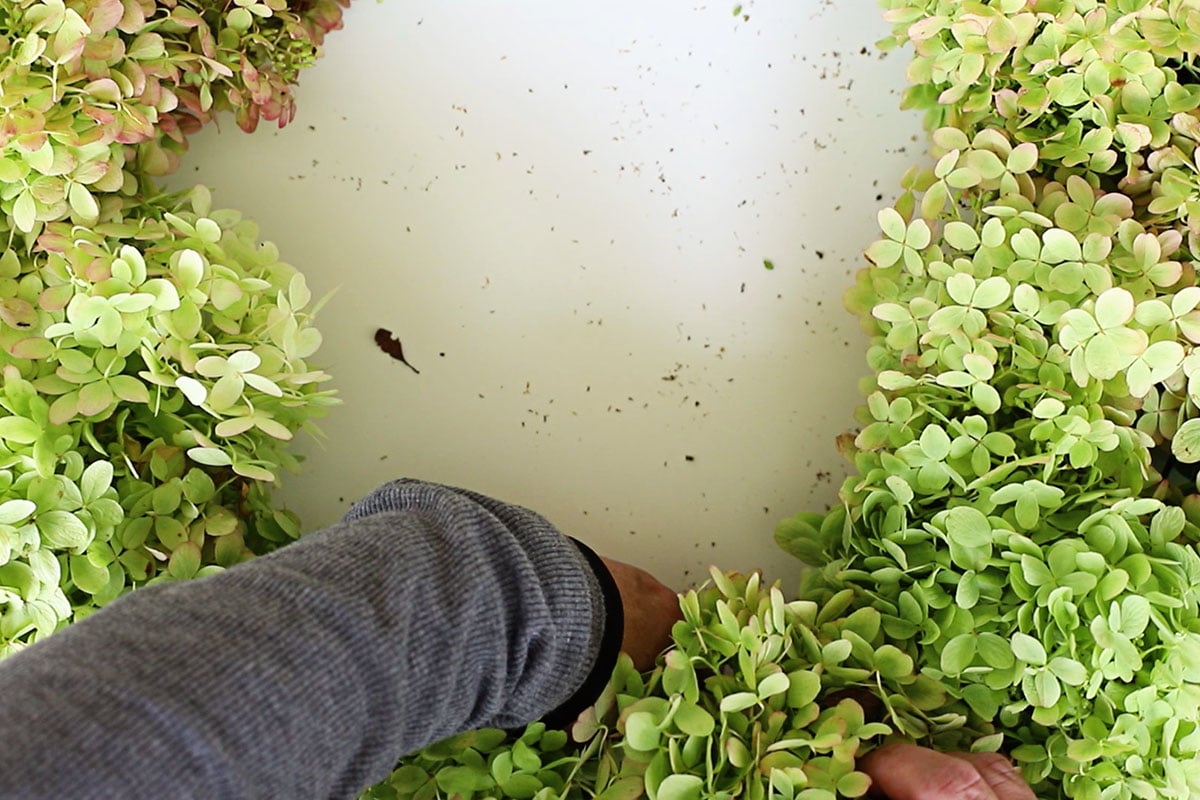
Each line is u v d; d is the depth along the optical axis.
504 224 1.06
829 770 0.70
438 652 0.59
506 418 1.05
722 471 1.03
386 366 1.05
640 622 0.89
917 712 0.77
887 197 1.03
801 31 1.05
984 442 0.78
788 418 1.03
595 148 1.06
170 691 0.47
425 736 0.61
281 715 0.50
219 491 0.87
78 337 0.78
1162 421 0.83
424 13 1.07
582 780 0.79
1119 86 0.85
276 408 0.87
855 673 0.76
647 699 0.74
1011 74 0.88
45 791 0.42
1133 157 0.83
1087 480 0.80
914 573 0.81
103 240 0.82
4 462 0.76
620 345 1.05
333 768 0.53
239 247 0.91
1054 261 0.79
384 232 1.06
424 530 0.63
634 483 1.04
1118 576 0.72
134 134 0.82
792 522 0.91
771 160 1.04
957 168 0.87
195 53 0.92
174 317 0.80
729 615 0.76
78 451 0.81
